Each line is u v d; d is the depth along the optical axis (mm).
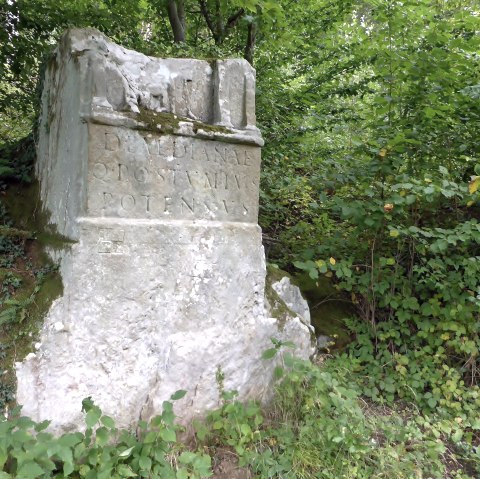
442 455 2838
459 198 3713
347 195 3990
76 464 2152
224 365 2842
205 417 2754
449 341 3273
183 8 5793
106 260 2434
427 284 3488
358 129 5859
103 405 2438
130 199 2529
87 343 2391
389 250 3781
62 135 2727
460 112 3809
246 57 5488
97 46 2523
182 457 2250
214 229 2807
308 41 5836
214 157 2832
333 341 3605
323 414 2742
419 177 3680
